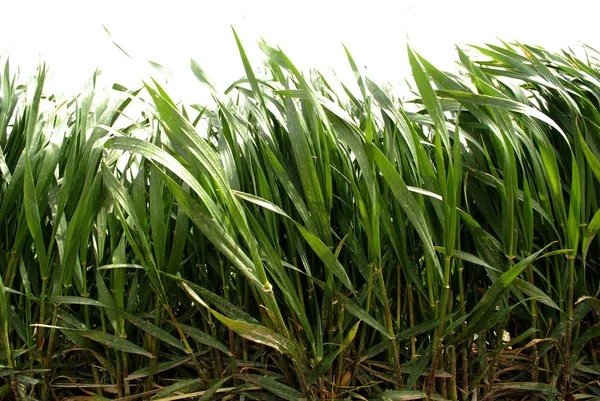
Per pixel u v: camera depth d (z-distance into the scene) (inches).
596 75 32.9
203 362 28.6
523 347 29.0
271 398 28.4
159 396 27.0
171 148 27.8
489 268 29.2
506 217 28.7
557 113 32.0
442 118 25.7
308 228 26.7
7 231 27.8
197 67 28.0
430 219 29.2
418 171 28.2
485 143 31.3
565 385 29.9
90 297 28.6
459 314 29.3
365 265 27.9
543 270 30.8
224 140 27.0
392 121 28.5
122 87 32.0
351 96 30.2
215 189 25.8
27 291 26.5
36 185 26.7
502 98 28.5
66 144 28.9
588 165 30.3
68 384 27.9
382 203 27.4
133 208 25.3
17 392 27.1
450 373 28.9
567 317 29.2
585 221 30.3
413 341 29.0
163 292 26.2
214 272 29.3
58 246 26.6
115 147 24.2
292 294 26.5
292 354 26.0
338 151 27.4
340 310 27.6
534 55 33.0
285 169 28.5
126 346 26.9
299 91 26.2
